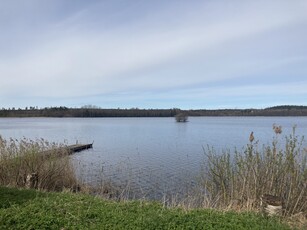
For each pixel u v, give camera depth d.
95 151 28.25
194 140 39.34
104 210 6.20
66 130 60.53
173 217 5.85
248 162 7.66
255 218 5.91
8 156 10.27
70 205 6.42
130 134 51.59
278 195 7.13
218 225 5.48
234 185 7.73
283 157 7.51
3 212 5.76
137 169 18.23
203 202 7.85
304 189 7.06
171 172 17.23
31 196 7.10
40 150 11.14
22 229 5.19
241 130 59.75
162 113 155.38
